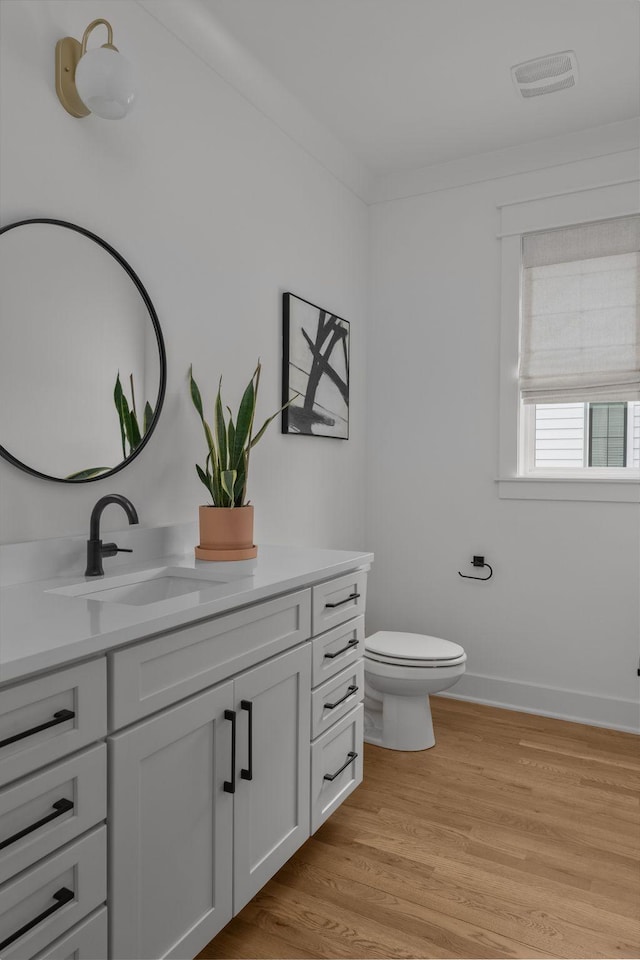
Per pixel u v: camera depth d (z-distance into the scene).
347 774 1.91
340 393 2.90
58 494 1.57
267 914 1.53
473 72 2.29
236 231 2.22
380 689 2.44
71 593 1.41
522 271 2.87
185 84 1.98
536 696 2.83
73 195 1.60
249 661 1.41
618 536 2.68
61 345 1.56
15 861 0.90
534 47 2.15
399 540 3.14
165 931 1.18
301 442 2.63
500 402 2.89
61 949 0.97
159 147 1.88
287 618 1.56
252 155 2.30
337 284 2.90
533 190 2.82
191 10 1.94
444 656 2.34
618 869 1.72
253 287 2.31
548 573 2.81
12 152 1.45
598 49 2.16
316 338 2.69
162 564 1.73
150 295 1.85
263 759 1.47
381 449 3.18
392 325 3.15
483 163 2.91
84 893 1.01
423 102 2.49
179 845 1.21
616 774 2.26
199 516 1.87
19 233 1.46
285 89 2.40
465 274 2.98
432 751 2.44
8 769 0.88
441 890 1.62
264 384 2.38
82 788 1.00
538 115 2.58
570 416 2.84
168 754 1.18
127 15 1.76
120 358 1.73
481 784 2.18
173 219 1.94
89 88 1.42
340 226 2.92
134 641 1.10
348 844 1.82
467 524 2.98
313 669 1.69
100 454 1.67
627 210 2.64
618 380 2.65
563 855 1.78
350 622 1.91
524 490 2.85
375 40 2.12
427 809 2.02
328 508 2.85
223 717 1.32
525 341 2.85
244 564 1.75
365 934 1.47
